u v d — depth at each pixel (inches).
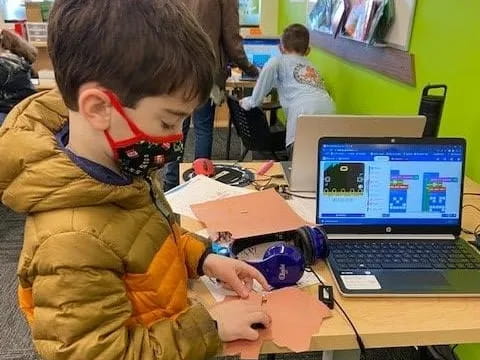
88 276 27.3
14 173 28.7
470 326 37.1
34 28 161.5
